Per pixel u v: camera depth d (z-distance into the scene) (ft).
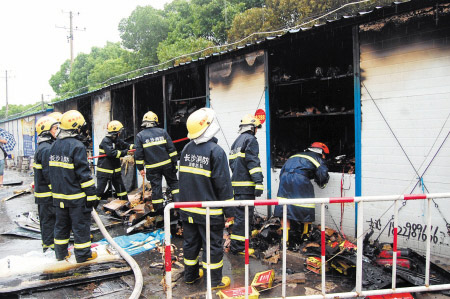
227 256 14.71
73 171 13.46
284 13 44.57
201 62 22.54
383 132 14.40
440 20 12.81
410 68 13.60
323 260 9.91
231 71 20.79
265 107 19.01
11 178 46.09
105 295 11.56
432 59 13.07
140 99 34.45
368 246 13.61
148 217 19.07
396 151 14.08
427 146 13.32
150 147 18.33
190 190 11.41
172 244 15.87
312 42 19.06
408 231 13.89
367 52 14.70
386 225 14.48
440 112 12.97
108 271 13.03
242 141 15.12
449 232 12.92
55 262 13.87
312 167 15.12
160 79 29.84
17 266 13.44
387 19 14.05
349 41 18.97
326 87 20.90
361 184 15.16
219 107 21.76
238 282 12.19
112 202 22.88
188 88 28.96
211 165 11.12
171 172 18.94
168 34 74.13
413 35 13.46
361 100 14.97
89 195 13.57
